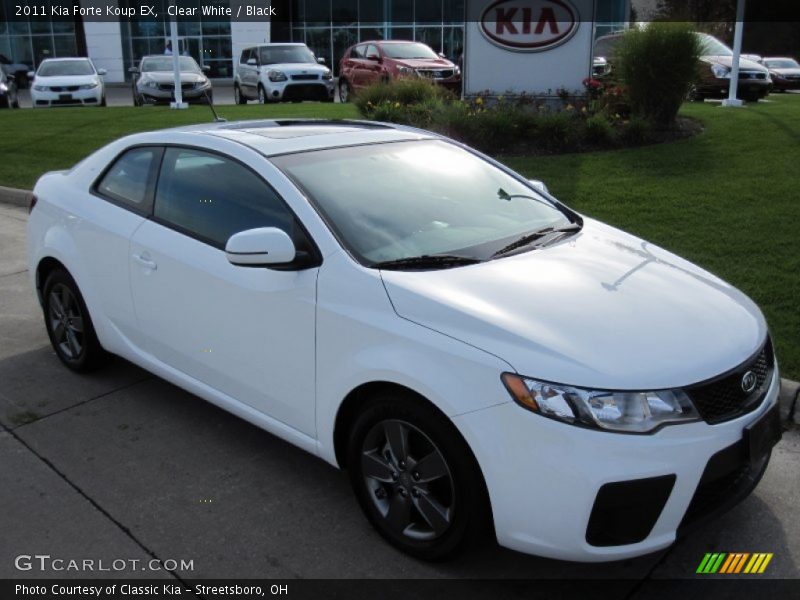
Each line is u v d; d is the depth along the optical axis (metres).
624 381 2.67
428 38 32.88
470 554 3.17
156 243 4.00
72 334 4.83
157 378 4.85
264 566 3.11
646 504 2.66
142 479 3.71
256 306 3.49
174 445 4.04
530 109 11.41
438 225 3.63
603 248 3.72
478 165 4.29
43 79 21.12
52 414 4.37
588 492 2.62
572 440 2.62
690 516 2.80
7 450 3.98
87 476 3.74
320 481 3.71
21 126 15.20
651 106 11.02
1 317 5.93
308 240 3.38
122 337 4.40
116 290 4.30
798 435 4.10
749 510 3.49
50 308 4.95
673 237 6.84
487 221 3.80
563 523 2.67
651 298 3.18
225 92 29.58
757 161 9.16
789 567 3.12
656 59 10.59
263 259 3.22
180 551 3.20
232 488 3.64
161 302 4.00
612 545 2.70
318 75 19.84
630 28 11.30
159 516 3.43
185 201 3.98
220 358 3.75
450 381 2.81
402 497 3.11
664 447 2.63
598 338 2.84
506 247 3.55
